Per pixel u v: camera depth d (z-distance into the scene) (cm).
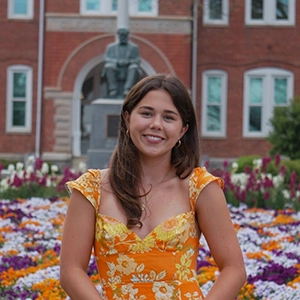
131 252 320
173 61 2708
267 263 693
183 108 345
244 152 2838
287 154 2088
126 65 1806
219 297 317
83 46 2686
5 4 2759
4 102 2758
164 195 336
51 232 943
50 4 2686
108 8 2705
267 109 2845
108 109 1741
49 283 572
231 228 333
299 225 999
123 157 340
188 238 326
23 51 2759
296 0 2848
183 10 2703
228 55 2836
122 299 318
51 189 1334
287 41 2852
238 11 2834
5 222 980
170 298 318
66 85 2688
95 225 331
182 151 348
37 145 2703
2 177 2420
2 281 603
